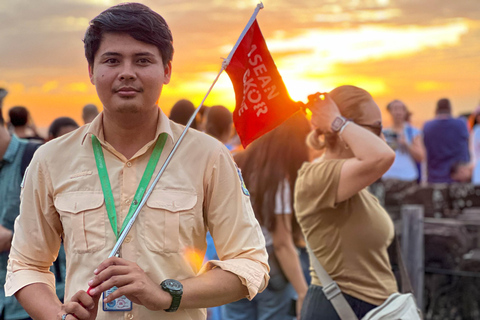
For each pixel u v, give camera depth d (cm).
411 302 265
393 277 273
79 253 178
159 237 177
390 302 262
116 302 175
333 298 265
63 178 184
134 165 184
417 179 782
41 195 187
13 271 189
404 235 527
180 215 179
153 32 178
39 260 192
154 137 188
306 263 423
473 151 822
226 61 204
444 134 829
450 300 522
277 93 222
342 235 266
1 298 313
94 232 178
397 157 743
